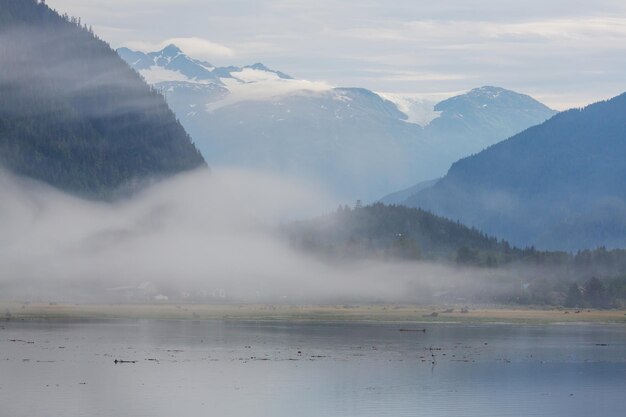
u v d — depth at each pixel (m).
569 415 176.75
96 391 190.62
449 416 174.00
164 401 182.12
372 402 184.88
